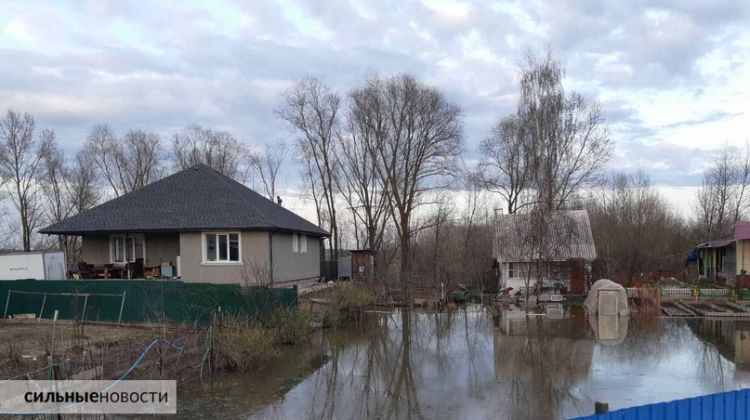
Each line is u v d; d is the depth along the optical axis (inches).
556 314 939.3
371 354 611.2
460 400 429.7
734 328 801.6
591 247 1241.4
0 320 682.2
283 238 1006.4
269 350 563.2
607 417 247.8
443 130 1515.7
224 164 1961.1
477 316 952.3
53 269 892.6
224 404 413.4
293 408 407.2
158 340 466.0
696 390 458.3
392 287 1165.1
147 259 971.9
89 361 442.9
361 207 1577.3
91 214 1000.9
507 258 1208.2
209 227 910.4
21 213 1770.4
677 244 1891.0
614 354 609.0
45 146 1823.3
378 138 1523.1
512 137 1668.3
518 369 536.4
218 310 601.9
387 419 383.9
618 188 2226.9
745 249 1205.7
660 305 1031.0
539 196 1263.5
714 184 2048.5
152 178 1984.5
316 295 950.4
